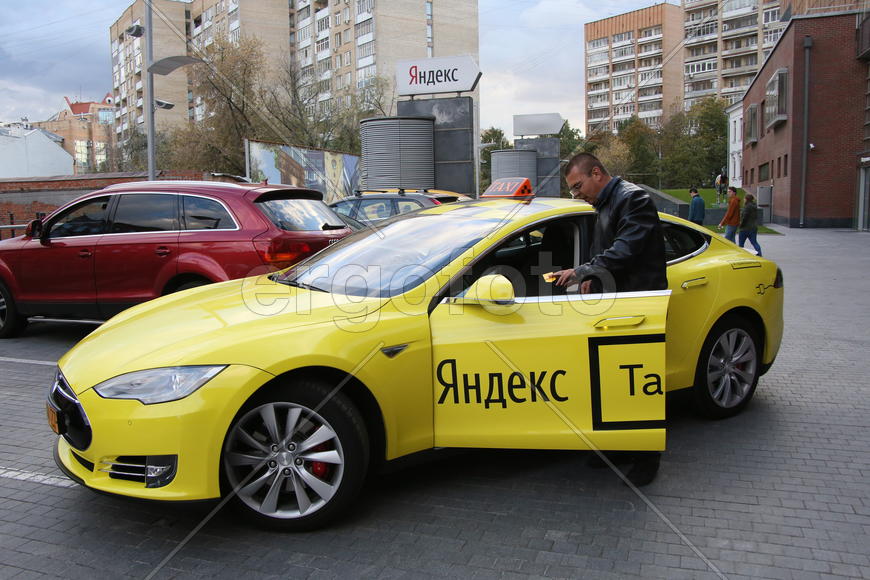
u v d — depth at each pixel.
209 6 69.06
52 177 20.00
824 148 27.06
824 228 27.22
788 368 5.87
